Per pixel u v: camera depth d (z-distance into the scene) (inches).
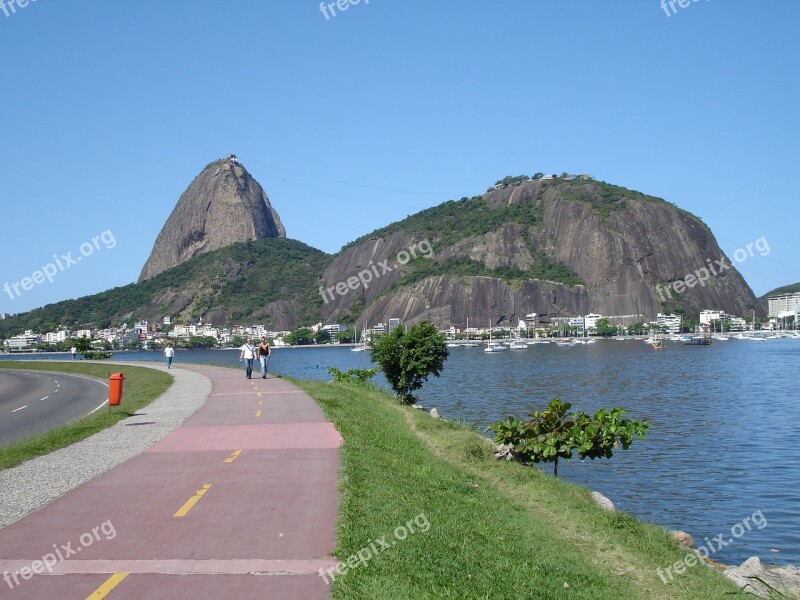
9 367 2598.4
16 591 272.1
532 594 295.3
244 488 424.8
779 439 1124.5
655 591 347.6
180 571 289.9
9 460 514.9
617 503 729.0
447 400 1769.2
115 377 833.5
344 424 665.0
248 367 1318.9
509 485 523.2
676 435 1171.9
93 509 384.5
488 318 7751.0
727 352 4940.9
